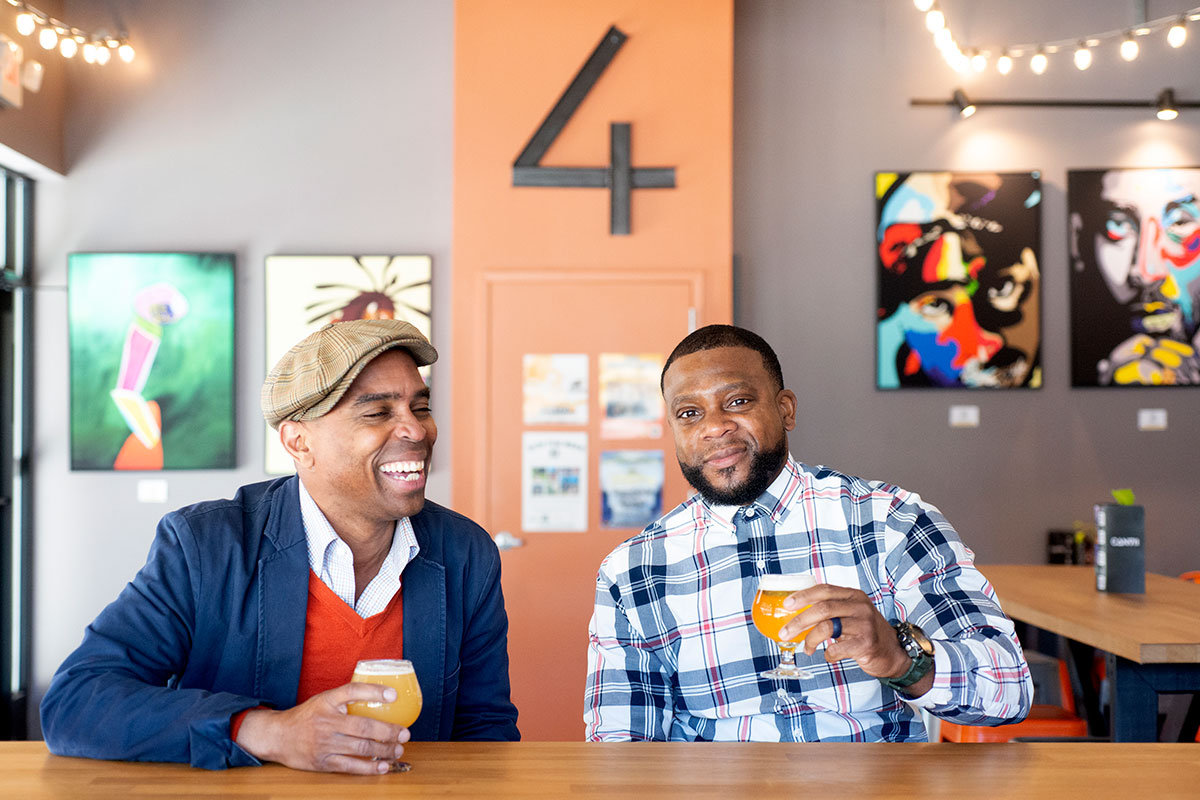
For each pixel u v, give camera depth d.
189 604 1.50
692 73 4.36
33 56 4.31
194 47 4.64
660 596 1.82
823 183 4.74
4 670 4.40
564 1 4.34
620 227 4.30
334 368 1.45
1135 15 4.79
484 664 1.69
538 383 4.33
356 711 1.19
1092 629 2.55
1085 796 1.09
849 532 1.78
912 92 4.76
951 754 1.27
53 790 1.11
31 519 4.52
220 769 1.19
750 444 1.76
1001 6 4.79
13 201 4.52
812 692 1.72
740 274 4.71
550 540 4.32
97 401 4.52
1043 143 4.77
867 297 4.73
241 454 4.59
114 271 4.54
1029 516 4.71
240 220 4.62
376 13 4.68
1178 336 4.73
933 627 1.63
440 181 4.65
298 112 4.65
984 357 4.69
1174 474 4.72
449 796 1.08
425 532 1.64
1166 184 4.75
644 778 1.16
